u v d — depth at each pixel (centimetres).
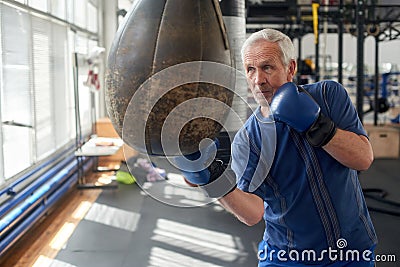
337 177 173
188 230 443
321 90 176
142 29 114
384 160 808
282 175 176
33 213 440
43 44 523
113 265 361
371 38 1255
